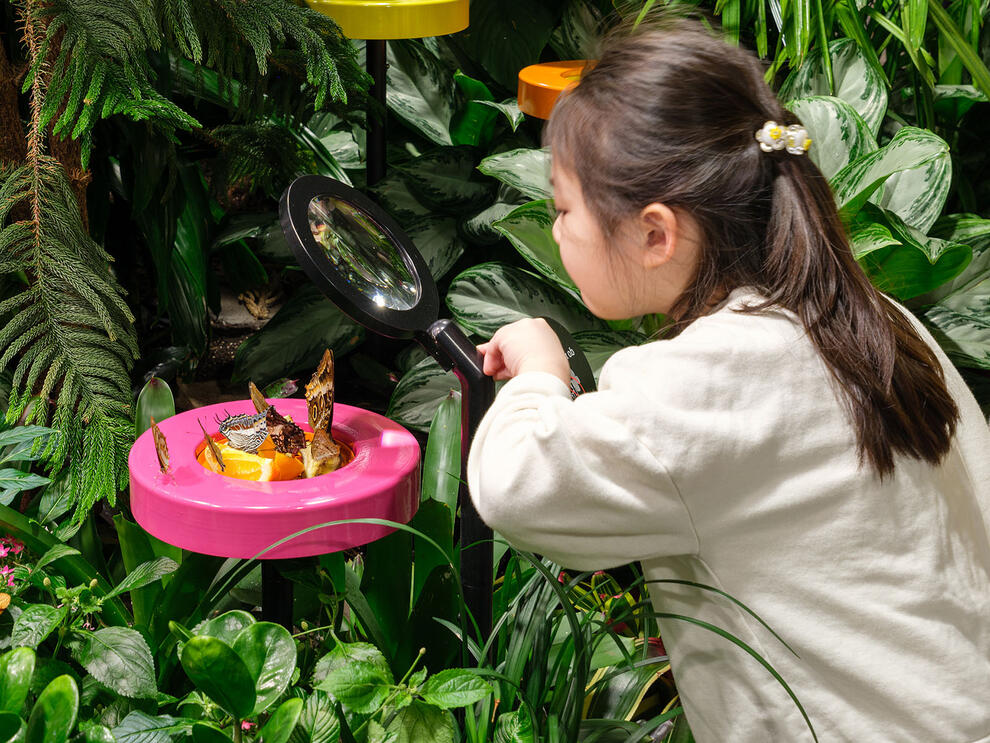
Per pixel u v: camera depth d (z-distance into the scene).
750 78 0.77
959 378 0.88
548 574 0.92
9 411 1.11
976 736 0.74
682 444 0.69
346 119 1.64
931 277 1.51
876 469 0.71
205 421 1.09
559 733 0.96
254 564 1.10
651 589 0.83
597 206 0.76
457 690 0.88
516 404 0.77
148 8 1.11
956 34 1.72
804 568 0.72
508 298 1.72
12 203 1.11
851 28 1.84
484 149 2.25
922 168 1.66
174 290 1.87
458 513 1.32
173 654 1.07
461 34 2.18
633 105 0.73
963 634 0.76
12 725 0.73
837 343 0.71
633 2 1.82
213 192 2.12
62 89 1.04
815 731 0.75
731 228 0.74
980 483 0.85
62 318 1.11
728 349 0.70
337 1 1.59
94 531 1.29
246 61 1.38
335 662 0.93
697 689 0.80
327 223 0.90
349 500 0.93
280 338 2.01
